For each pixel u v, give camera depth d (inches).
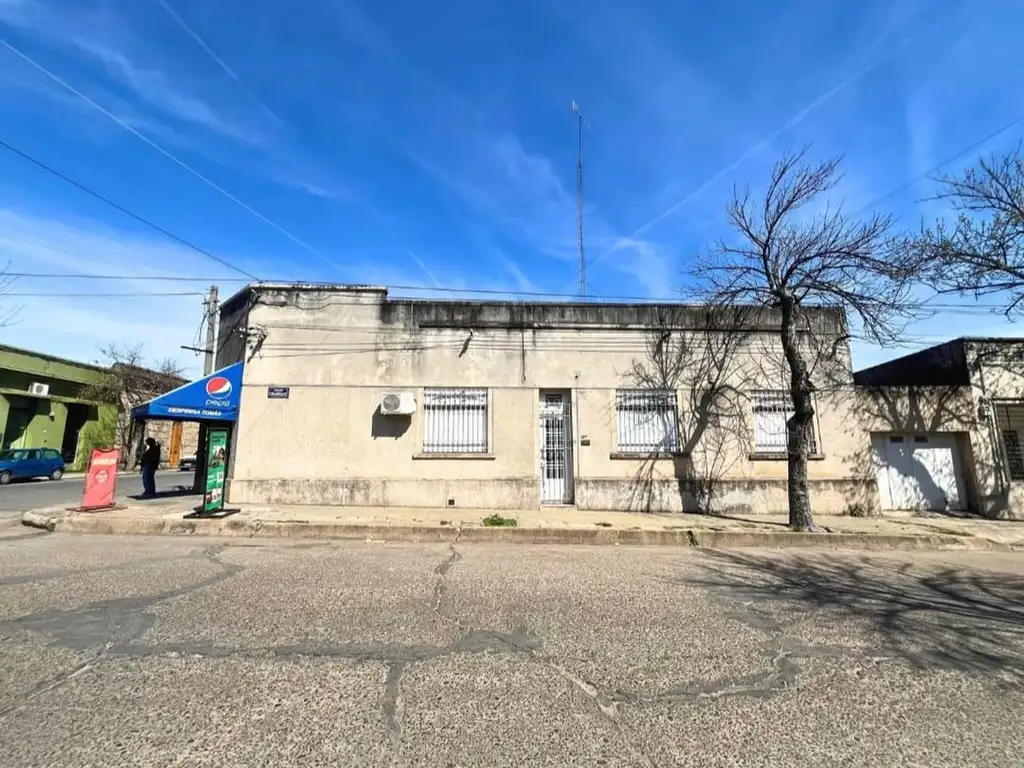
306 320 523.2
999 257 488.4
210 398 494.0
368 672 151.2
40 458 939.3
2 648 160.6
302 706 130.9
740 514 508.7
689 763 111.8
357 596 226.2
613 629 192.5
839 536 413.1
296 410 510.0
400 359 522.3
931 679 156.1
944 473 558.9
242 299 539.8
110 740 114.0
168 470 1355.8
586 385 529.0
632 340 538.6
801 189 438.6
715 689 146.4
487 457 511.2
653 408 533.6
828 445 532.7
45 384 1067.9
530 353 530.6
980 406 556.1
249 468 499.5
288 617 195.3
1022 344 567.8
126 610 198.1
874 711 136.1
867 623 207.3
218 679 143.9
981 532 442.9
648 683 149.1
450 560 311.6
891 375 673.6
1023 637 195.3
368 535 393.7
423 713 129.4
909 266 467.8
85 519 397.1
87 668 148.3
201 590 228.2
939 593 262.5
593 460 516.4
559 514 480.7
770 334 548.7
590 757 113.0
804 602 237.0
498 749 115.1
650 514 494.9
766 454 527.8
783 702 139.6
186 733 117.6
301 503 495.8
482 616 203.8
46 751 109.3
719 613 215.6
